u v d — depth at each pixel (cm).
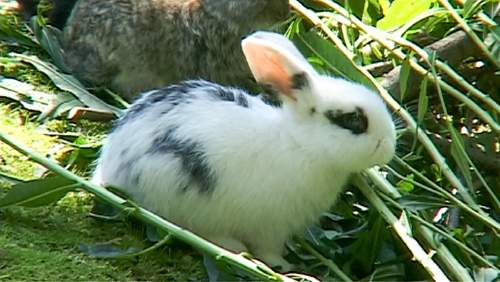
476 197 752
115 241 663
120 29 894
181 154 644
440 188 690
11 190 634
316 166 639
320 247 679
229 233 661
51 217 684
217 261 602
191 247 669
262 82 654
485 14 826
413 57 806
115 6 899
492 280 611
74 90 840
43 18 943
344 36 838
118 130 682
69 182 637
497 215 748
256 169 639
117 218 683
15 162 742
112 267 637
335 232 696
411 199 673
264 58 643
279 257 668
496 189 778
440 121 843
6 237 650
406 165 700
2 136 659
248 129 645
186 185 644
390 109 737
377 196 671
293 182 640
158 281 632
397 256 675
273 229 657
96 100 843
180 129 650
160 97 678
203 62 924
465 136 814
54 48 912
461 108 843
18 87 840
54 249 646
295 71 635
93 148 743
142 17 897
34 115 818
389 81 793
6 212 679
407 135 745
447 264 629
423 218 687
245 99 676
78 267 629
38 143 775
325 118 635
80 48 905
